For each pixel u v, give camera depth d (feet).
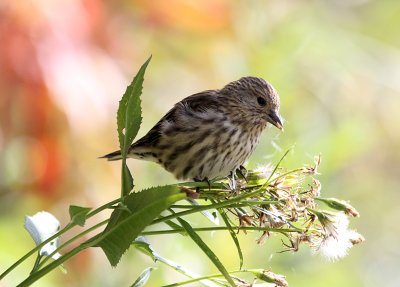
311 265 41.88
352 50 54.08
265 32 50.67
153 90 45.44
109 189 35.63
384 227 58.23
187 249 40.24
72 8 33.12
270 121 33.24
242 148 32.81
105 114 32.78
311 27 52.80
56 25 32.55
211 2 37.96
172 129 31.94
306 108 50.72
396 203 58.03
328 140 44.68
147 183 44.19
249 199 21.98
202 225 39.60
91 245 19.97
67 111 31.91
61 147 32.91
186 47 43.24
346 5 58.08
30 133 32.17
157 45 42.86
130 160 41.86
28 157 34.88
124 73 35.09
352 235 21.21
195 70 44.29
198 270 39.68
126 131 20.42
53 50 32.27
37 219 22.98
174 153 32.04
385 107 54.70
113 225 19.90
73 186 34.83
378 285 57.31
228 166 32.55
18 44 31.86
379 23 59.67
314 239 21.34
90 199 35.40
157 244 40.75
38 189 34.63
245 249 39.37
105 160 35.19
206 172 32.27
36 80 31.73
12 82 31.65
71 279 38.01
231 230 21.43
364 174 55.83
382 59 54.75
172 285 21.45
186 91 44.78
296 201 21.38
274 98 33.53
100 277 40.60
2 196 41.63
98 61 33.47
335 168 45.52
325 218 21.08
